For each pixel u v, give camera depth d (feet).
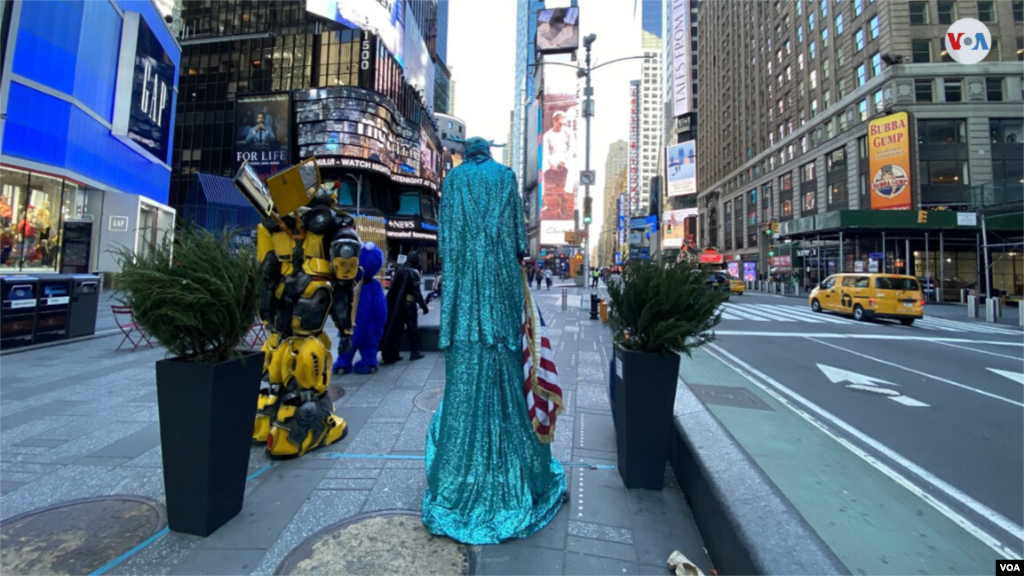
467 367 8.40
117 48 66.44
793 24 155.12
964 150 105.29
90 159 60.95
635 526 8.41
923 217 82.89
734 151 208.64
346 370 20.44
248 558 7.35
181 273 7.91
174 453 7.97
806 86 146.41
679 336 9.46
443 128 304.30
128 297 7.96
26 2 50.29
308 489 9.77
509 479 8.32
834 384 23.40
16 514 8.61
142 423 13.74
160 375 8.00
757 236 181.47
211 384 7.85
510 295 8.60
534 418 8.39
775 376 25.25
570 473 10.68
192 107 169.27
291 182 10.94
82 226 60.29
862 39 120.57
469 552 7.51
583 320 45.70
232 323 8.13
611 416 15.07
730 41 213.87
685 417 10.75
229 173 165.48
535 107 296.30
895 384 23.57
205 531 7.94
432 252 201.57
